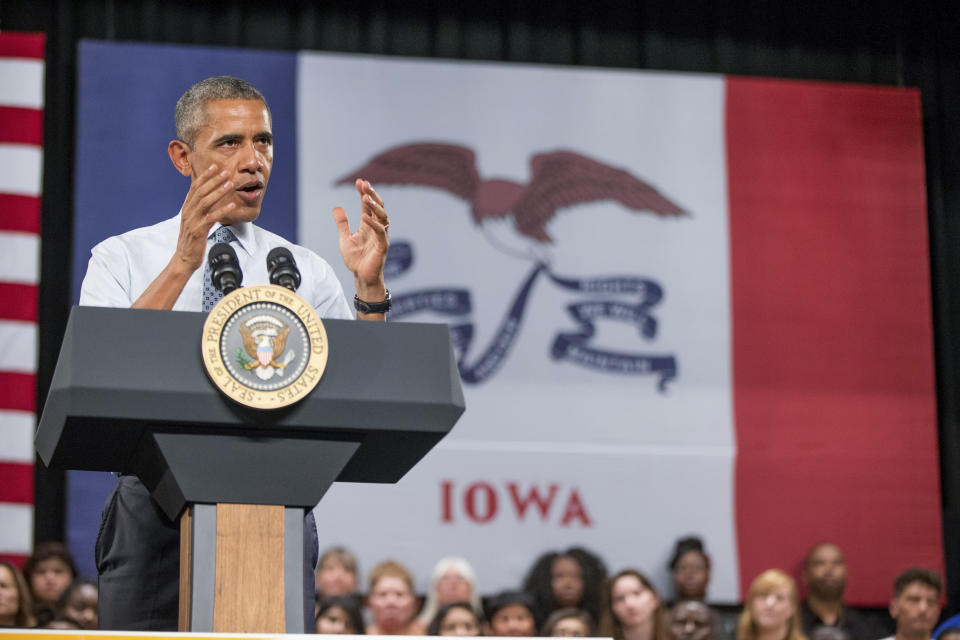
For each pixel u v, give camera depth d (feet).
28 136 53.21
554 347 55.62
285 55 55.98
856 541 55.77
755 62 61.77
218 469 14.87
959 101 62.44
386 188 55.77
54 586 47.14
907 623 50.01
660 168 57.88
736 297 57.31
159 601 17.62
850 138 59.47
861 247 58.54
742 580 54.75
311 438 15.26
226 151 19.25
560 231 56.65
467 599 49.60
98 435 15.14
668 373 56.24
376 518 52.85
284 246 20.15
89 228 52.75
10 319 51.70
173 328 14.96
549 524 53.98
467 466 53.93
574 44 60.64
